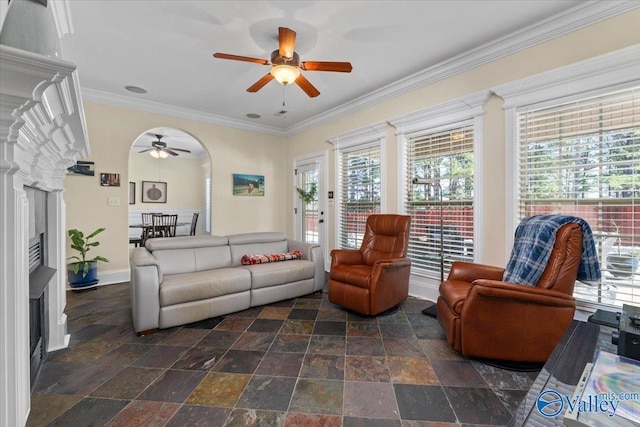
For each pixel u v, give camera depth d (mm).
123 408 1523
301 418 1456
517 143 2611
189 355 2070
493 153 2779
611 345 1177
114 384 1727
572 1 2148
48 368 1889
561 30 2328
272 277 3148
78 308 3000
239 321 2701
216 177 5051
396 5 2205
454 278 2570
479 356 1942
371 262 3248
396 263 2857
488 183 2816
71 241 3770
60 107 1284
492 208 2789
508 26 2461
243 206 5352
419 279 3453
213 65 3154
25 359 1233
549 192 2463
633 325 1078
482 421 1434
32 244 1739
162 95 4008
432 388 1699
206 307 2678
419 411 1507
